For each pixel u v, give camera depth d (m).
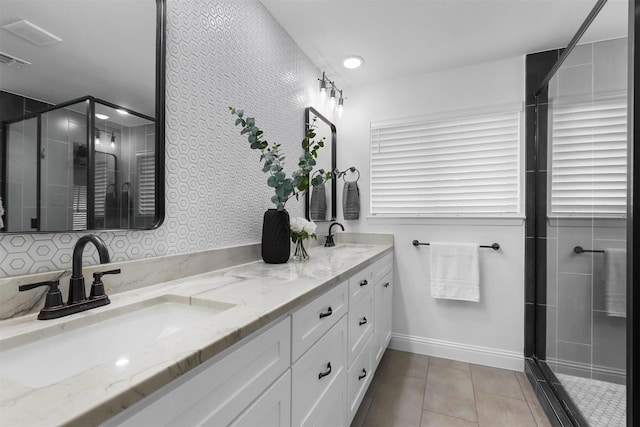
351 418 1.52
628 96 1.16
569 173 1.74
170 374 0.53
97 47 0.97
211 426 0.64
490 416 1.74
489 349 2.37
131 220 1.08
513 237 2.32
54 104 0.87
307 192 2.33
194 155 1.34
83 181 0.93
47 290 0.85
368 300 1.85
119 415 0.47
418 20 1.91
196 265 1.31
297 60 2.20
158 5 1.17
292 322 0.97
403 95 2.66
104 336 0.83
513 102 2.32
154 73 1.15
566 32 2.02
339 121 2.86
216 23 1.47
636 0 1.12
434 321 2.54
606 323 1.38
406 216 2.61
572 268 1.72
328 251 2.21
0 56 0.76
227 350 0.69
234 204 1.58
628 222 1.16
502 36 2.07
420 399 1.91
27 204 0.81
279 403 0.89
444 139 2.54
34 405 0.42
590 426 1.46
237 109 1.60
